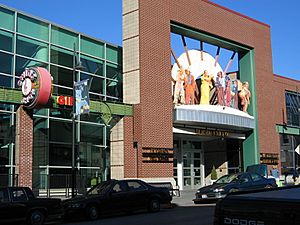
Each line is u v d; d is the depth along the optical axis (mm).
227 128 34031
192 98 30656
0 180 21750
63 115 25547
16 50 23766
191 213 17000
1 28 23156
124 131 26297
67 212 15961
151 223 14133
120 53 30109
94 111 24859
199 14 31750
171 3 29688
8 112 22938
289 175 39344
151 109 27109
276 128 39875
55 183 24234
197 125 31359
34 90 20109
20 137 20578
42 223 14633
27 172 20609
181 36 31781
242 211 3607
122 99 29297
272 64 38500
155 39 28109
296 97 44125
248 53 36625
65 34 26656
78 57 27125
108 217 16781
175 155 35312
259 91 36594
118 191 16891
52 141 24734
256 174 22531
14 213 14078
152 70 27594
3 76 22922
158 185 25047
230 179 22016
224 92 33062
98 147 27406
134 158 26250
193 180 36719
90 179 26484
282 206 3369
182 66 31328
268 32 38469
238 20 35250
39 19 25172
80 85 21031
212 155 38594
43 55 25234
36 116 24031
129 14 27891
